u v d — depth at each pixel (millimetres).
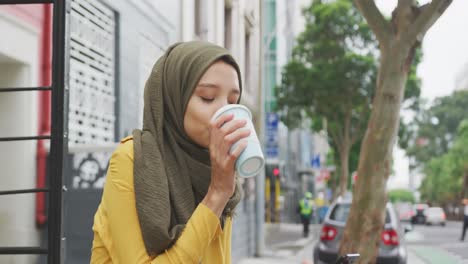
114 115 7281
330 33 28562
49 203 2172
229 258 1564
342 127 34781
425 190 108375
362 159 6340
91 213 6344
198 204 1438
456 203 83938
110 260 1416
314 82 28391
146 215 1309
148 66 8477
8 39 5066
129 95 7723
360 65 27750
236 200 1533
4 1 2266
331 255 10477
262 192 15672
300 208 25375
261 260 14602
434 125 88875
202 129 1374
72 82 6191
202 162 1439
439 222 50094
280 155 36188
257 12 18016
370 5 6035
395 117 6172
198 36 11242
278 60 35781
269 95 33750
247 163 1281
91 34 6676
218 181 1307
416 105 30188
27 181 5340
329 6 28375
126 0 7617
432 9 5805
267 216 30688
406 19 5969
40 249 2148
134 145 1380
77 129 6367
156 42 8820
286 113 31016
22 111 5359
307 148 53906
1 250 2137
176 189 1382
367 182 6297
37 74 5566
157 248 1306
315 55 29000
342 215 10781
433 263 15305
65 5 2236
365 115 31344
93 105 6734
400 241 10172
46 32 5727
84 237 6301
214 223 1303
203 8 11320
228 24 14344
